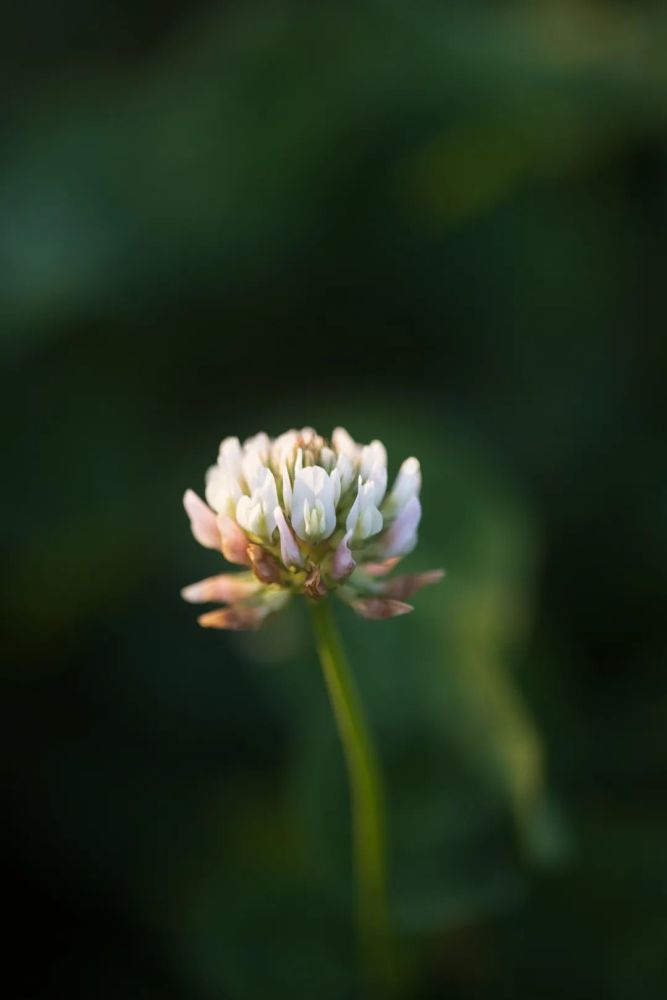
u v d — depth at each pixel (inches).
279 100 13.1
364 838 9.2
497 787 9.9
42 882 11.1
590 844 10.3
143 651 11.8
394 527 8.6
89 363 12.8
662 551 11.7
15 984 10.7
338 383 12.9
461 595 10.5
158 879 10.9
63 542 12.0
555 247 13.0
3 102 15.6
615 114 12.8
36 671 11.9
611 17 14.6
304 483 8.4
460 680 10.2
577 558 11.8
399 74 13.1
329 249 13.1
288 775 11.2
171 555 11.9
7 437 12.3
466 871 9.7
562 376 12.5
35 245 12.6
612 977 10.0
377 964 9.7
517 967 10.1
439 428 11.6
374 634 10.5
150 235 12.8
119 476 12.2
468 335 13.0
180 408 12.8
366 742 8.9
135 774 11.3
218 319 13.0
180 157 13.1
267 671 10.9
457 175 13.2
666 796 10.5
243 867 10.8
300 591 8.5
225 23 15.4
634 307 12.7
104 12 16.3
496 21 14.2
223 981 10.2
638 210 13.2
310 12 13.7
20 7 16.1
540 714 10.9
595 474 12.0
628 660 11.4
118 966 10.7
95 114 14.1
